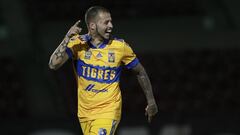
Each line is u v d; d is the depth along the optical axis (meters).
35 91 29.70
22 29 31.22
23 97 30.17
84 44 10.03
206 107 29.69
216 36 30.70
